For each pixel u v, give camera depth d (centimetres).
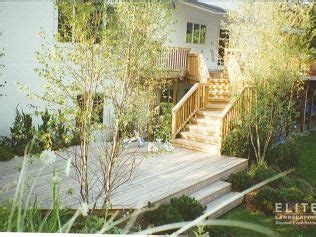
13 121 1283
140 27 659
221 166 1148
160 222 717
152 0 673
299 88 1398
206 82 1702
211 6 2128
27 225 308
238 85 1348
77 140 813
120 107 654
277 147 1355
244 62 1331
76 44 649
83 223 461
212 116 1466
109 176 659
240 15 1371
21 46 1276
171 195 872
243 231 820
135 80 670
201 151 1343
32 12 1288
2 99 1250
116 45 647
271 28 1274
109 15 677
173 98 1806
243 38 1341
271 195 962
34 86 1323
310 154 1619
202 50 2238
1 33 1219
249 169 1259
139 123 740
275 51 1252
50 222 317
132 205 778
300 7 1327
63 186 857
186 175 1035
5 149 1113
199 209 799
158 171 1058
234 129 1321
